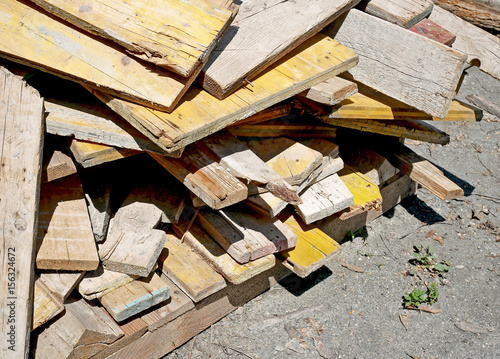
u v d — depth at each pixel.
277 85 3.03
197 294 2.97
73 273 2.74
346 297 3.65
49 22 2.88
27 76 3.04
